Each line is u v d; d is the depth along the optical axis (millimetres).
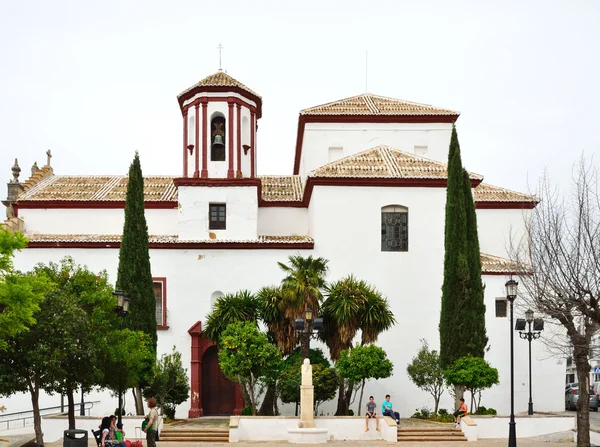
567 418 26875
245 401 28516
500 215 35438
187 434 25188
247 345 25984
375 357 26531
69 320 18891
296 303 27188
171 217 35344
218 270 31797
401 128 36781
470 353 27672
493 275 31719
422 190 32219
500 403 31094
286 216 35312
